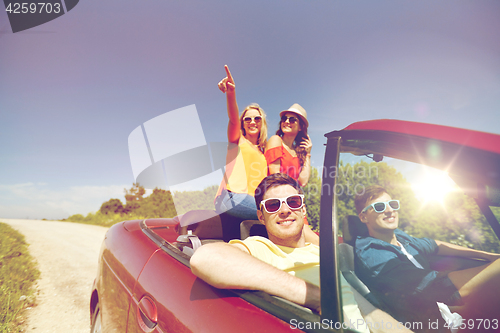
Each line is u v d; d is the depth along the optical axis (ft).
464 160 2.45
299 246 4.82
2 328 8.84
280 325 2.39
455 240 3.96
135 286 4.40
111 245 6.14
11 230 36.76
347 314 2.93
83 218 60.13
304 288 2.70
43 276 15.19
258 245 4.17
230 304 2.87
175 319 3.19
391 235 4.31
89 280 14.69
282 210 4.51
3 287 11.91
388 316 3.12
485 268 2.95
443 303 2.99
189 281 3.55
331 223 2.43
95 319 6.44
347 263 4.08
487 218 3.51
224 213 6.11
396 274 3.55
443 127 2.56
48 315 10.21
